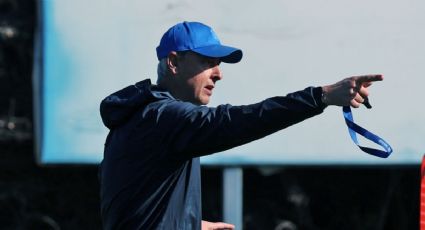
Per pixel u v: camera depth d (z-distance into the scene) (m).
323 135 22.03
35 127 22.25
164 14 22.05
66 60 21.91
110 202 10.35
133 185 10.08
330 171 25.03
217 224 12.16
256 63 22.08
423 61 22.17
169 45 10.55
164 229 10.10
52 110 21.84
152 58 22.06
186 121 9.39
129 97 10.19
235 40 22.09
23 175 24.45
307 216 25.05
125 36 22.05
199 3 22.06
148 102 10.02
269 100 9.07
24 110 24.03
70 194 24.67
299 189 24.98
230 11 22.08
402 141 22.11
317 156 22.02
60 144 21.88
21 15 24.09
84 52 21.95
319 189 25.12
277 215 24.97
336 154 22.03
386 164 22.06
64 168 24.58
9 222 24.47
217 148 9.34
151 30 22.05
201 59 10.55
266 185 24.98
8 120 23.83
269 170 22.91
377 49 22.20
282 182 24.94
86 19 21.97
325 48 22.19
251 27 22.09
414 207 25.12
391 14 22.22
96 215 24.77
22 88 24.06
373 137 9.38
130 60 22.06
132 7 22.05
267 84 22.09
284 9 22.12
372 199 25.17
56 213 24.64
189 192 10.38
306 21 22.16
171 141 9.64
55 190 24.58
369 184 25.11
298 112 8.92
